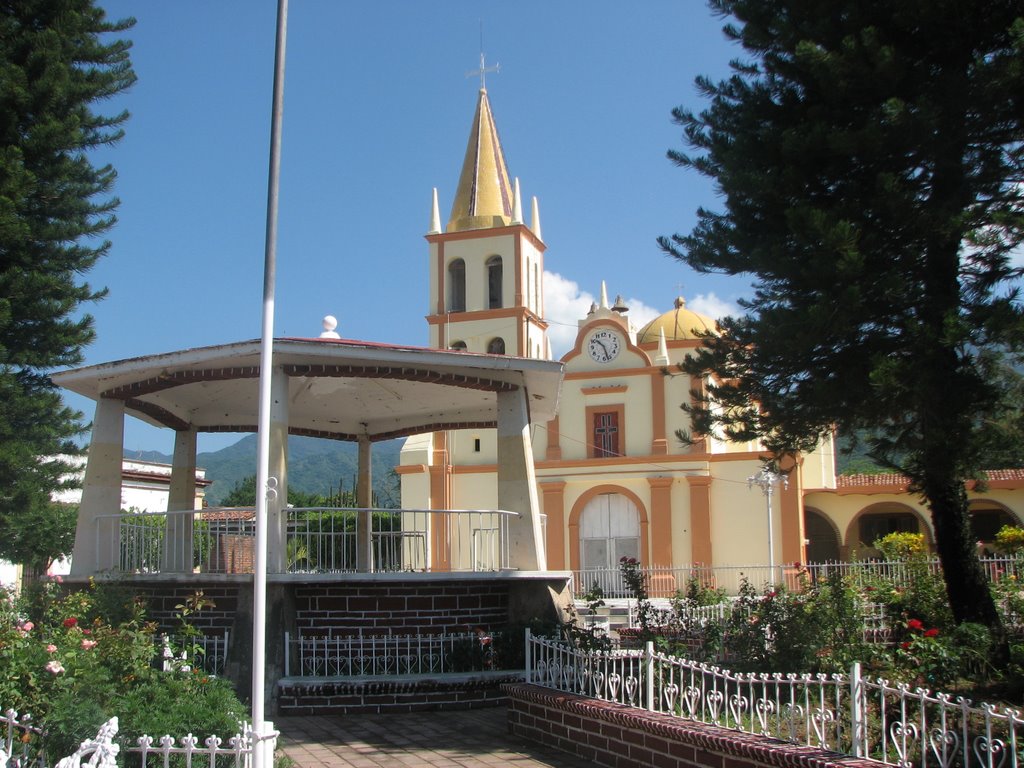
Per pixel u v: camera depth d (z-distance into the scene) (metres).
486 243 42.69
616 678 11.49
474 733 12.88
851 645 12.57
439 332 42.38
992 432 12.54
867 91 13.20
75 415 22.19
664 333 41.03
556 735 11.91
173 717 8.91
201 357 15.33
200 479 42.69
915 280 13.20
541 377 17.00
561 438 40.31
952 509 14.44
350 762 11.38
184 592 15.37
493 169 44.16
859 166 13.44
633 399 39.81
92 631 11.16
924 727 7.98
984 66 11.71
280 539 15.03
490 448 40.53
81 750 7.26
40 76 21.02
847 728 9.43
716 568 33.41
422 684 14.33
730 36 15.21
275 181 9.89
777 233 14.45
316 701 14.13
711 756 9.30
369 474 22.41
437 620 15.68
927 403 12.52
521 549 16.61
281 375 15.55
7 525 23.02
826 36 13.51
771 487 34.62
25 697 9.27
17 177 20.27
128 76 22.58
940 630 13.59
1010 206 13.04
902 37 13.26
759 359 14.45
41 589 15.76
